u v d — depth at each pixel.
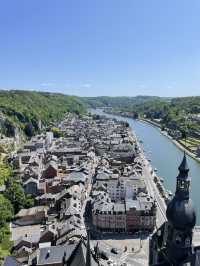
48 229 195.75
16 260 162.00
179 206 116.12
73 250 170.00
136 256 184.88
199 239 194.62
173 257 119.56
